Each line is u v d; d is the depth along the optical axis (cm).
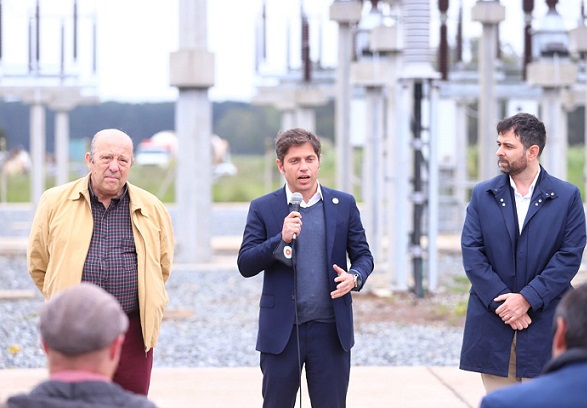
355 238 643
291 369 629
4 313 1431
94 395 371
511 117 668
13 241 2447
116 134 635
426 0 1555
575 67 2050
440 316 1413
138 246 638
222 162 6944
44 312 377
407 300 1550
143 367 642
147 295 633
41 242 643
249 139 9300
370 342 1225
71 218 633
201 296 1616
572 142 6147
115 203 643
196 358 1137
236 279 1791
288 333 625
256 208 648
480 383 957
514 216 666
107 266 629
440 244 2338
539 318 652
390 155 1814
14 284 1764
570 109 2888
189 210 1944
